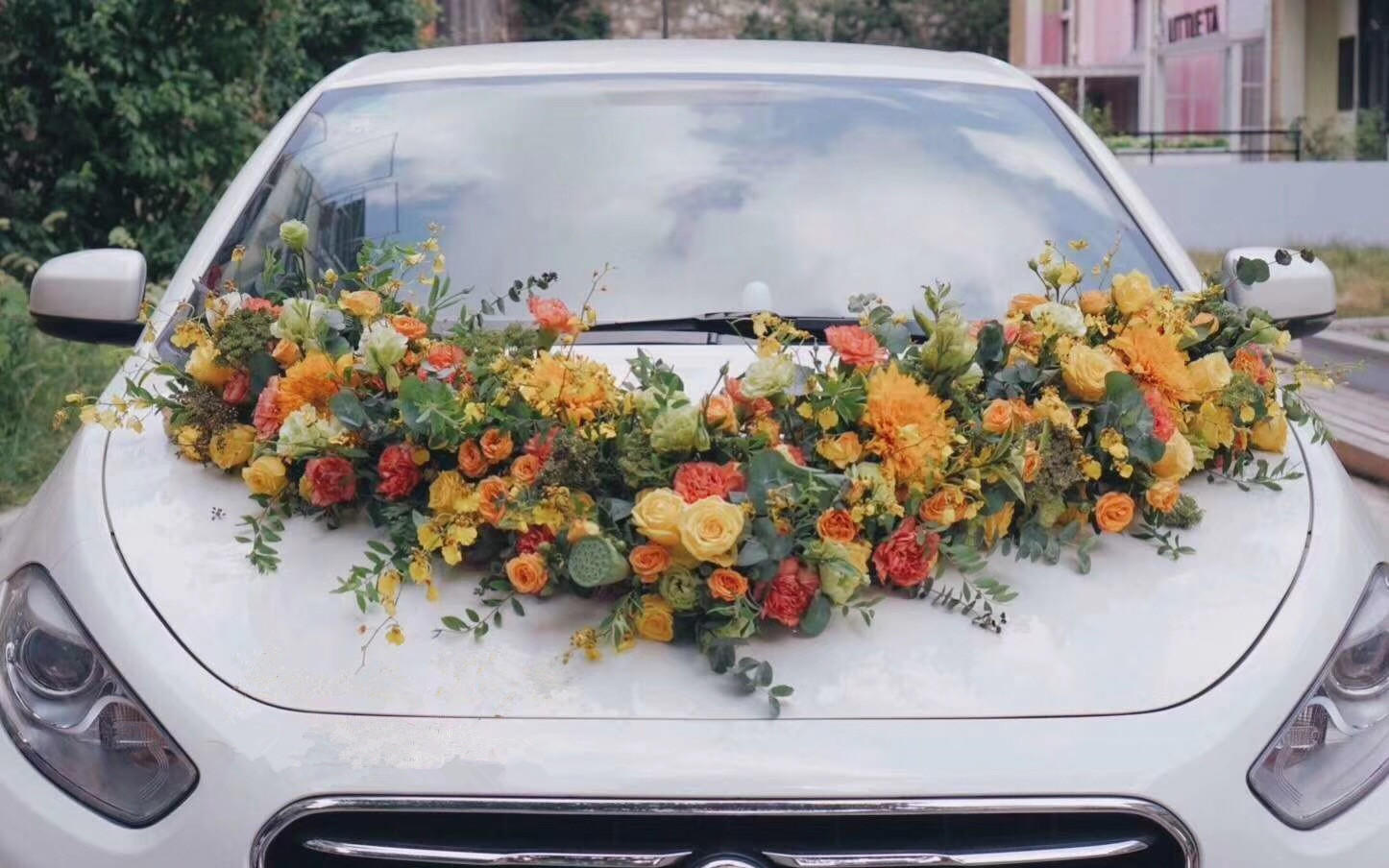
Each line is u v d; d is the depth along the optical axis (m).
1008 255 3.29
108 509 2.52
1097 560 2.48
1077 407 2.62
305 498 2.51
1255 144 29.69
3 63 10.55
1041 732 2.14
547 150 3.46
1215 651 2.28
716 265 3.22
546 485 2.35
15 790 2.20
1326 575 2.44
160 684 2.20
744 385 2.49
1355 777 2.25
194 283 3.13
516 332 2.68
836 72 3.78
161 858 2.11
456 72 3.73
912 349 2.66
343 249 3.25
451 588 2.36
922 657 2.24
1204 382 2.73
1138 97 34.84
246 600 2.32
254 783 2.10
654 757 2.09
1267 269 3.02
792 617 2.23
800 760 2.09
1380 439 8.40
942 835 2.12
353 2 15.36
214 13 10.84
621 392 2.51
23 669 2.29
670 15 49.56
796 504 2.29
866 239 3.29
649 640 2.26
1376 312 15.22
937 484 2.42
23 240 10.75
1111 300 2.90
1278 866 2.15
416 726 2.13
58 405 7.58
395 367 2.62
